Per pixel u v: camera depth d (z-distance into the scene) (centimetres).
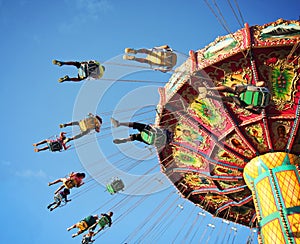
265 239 1512
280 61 1512
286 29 1493
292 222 1475
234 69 1542
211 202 1977
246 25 1510
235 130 1625
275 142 1631
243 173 1727
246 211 1959
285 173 1587
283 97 1566
